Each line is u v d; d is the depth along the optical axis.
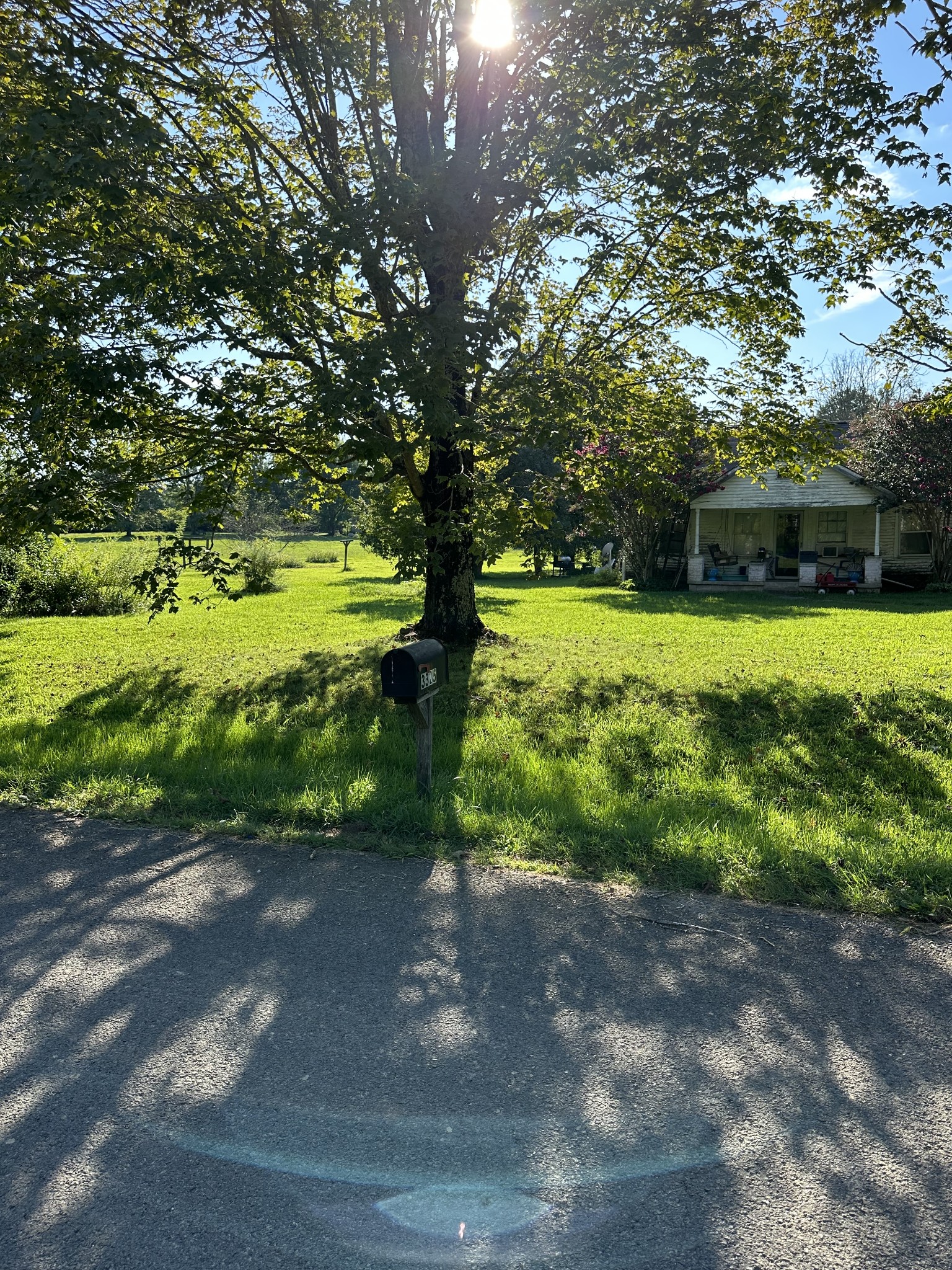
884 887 3.93
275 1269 1.94
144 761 6.35
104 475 9.20
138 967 3.33
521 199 7.56
